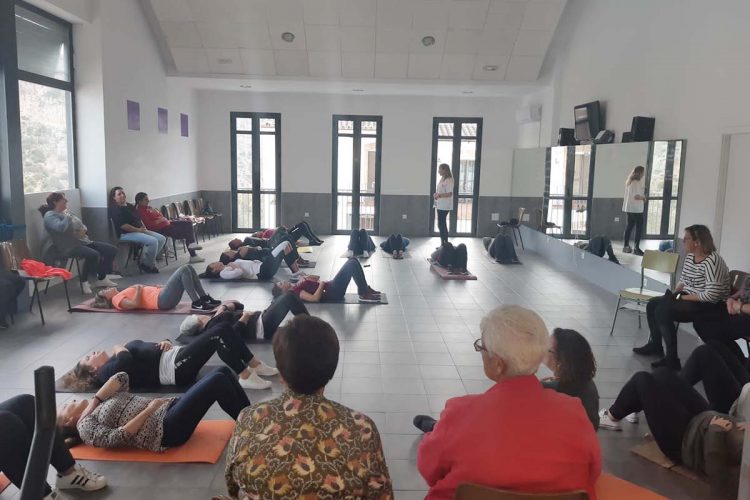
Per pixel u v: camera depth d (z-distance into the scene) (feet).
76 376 13.14
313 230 42.19
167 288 20.08
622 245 24.81
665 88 22.58
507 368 6.09
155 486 9.67
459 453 5.98
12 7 20.17
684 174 20.95
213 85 36.76
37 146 22.76
